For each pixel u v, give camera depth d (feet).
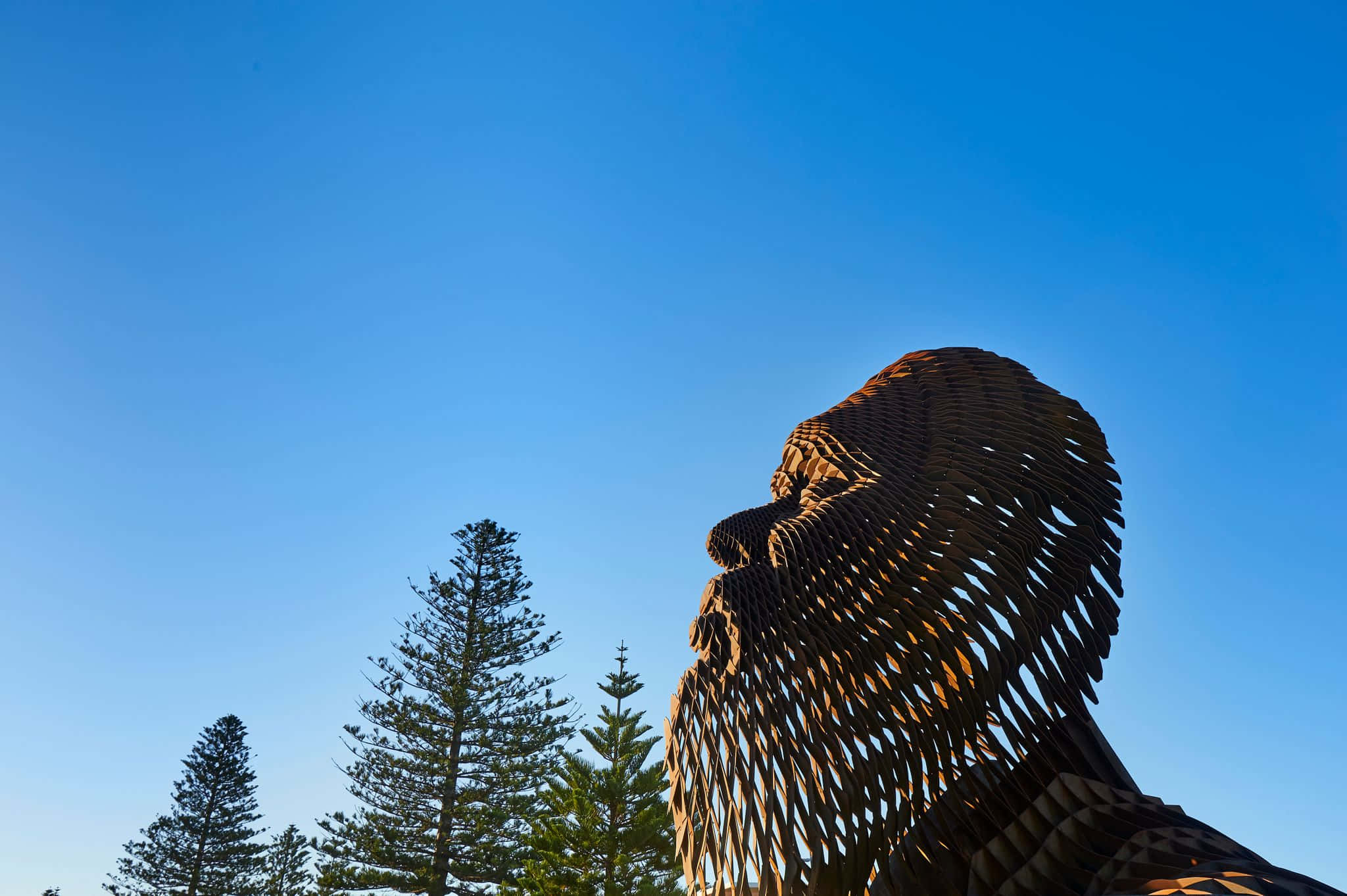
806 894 9.54
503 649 99.71
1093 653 12.30
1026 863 9.81
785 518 14.75
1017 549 12.35
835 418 15.47
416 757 91.66
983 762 10.81
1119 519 14.01
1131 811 10.07
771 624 11.50
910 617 11.32
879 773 10.22
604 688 72.18
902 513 12.58
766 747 10.48
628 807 63.72
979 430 14.30
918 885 10.02
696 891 10.20
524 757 94.32
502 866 85.30
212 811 121.39
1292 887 8.20
